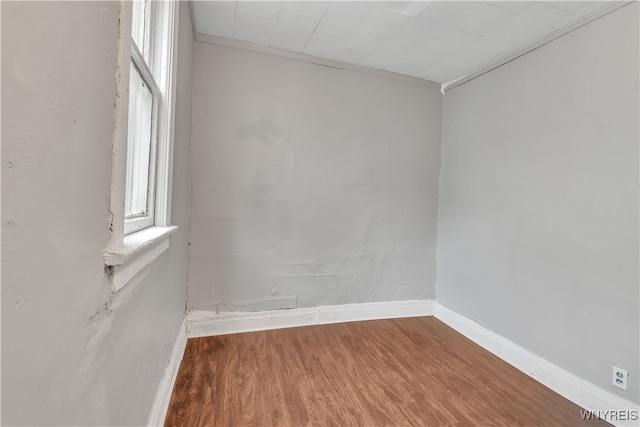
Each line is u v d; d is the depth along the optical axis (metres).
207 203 2.35
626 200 1.55
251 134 2.44
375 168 2.80
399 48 2.35
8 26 0.37
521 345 2.07
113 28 0.68
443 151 2.94
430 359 2.13
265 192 2.49
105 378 0.70
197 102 2.29
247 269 2.46
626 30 1.57
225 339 2.30
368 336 2.46
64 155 0.50
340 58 2.58
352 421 1.50
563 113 1.87
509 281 2.19
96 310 0.63
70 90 0.51
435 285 2.96
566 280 1.82
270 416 1.51
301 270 2.61
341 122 2.68
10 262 0.38
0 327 0.37
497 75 2.37
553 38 1.94
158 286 1.27
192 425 1.43
